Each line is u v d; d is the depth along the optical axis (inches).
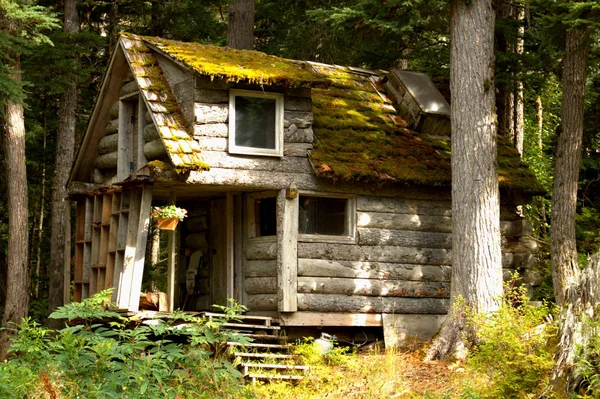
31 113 885.8
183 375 307.0
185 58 536.7
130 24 1002.1
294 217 562.9
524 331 370.0
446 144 650.2
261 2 983.0
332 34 894.4
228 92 547.2
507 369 350.0
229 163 544.1
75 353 294.7
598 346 294.7
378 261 592.4
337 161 575.8
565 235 603.8
